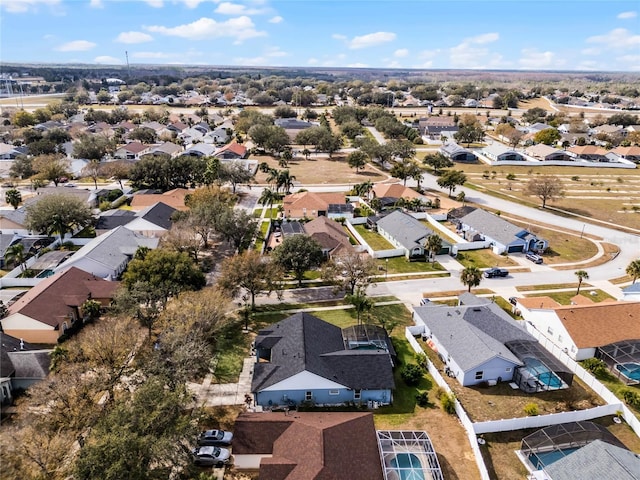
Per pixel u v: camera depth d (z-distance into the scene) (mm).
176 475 35281
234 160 141000
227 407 44656
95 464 28875
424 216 104312
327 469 33750
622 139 184750
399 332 58875
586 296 69312
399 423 42969
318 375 44531
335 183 132250
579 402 46562
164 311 52719
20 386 47031
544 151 162875
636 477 31984
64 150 153125
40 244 82750
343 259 66062
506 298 68375
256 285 61031
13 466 32625
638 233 95812
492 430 41812
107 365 44812
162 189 120188
